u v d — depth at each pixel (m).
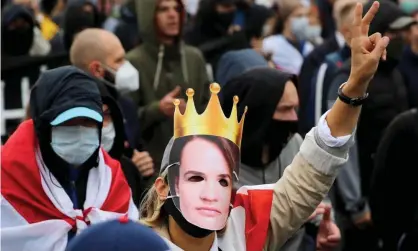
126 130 12.91
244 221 8.42
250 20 19.73
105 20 21.83
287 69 21.53
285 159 10.88
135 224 6.00
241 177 10.80
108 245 5.84
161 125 13.83
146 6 14.80
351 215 14.45
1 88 16.19
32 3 23.59
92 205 9.52
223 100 10.99
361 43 8.03
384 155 13.51
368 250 14.59
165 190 8.06
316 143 8.31
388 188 13.53
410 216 13.52
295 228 8.49
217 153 7.91
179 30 14.91
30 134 9.37
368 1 15.62
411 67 17.20
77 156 9.36
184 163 7.91
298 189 8.40
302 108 17.06
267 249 8.53
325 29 22.83
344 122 8.20
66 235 9.34
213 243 8.09
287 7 22.09
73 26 16.86
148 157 12.28
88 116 9.23
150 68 14.70
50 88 9.31
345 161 8.33
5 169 9.29
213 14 18.45
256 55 14.68
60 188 9.42
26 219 9.28
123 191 9.74
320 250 10.50
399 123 13.42
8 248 9.20
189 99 8.04
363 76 8.03
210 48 18.39
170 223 8.02
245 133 10.73
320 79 15.58
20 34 16.86
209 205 7.85
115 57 13.17
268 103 10.65
